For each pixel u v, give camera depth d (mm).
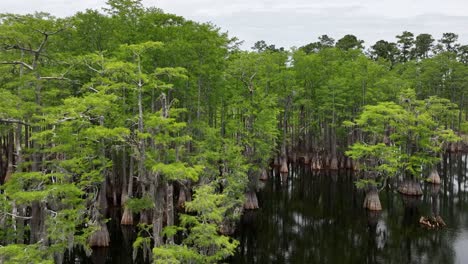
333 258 28047
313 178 54219
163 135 22688
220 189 36281
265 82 49938
